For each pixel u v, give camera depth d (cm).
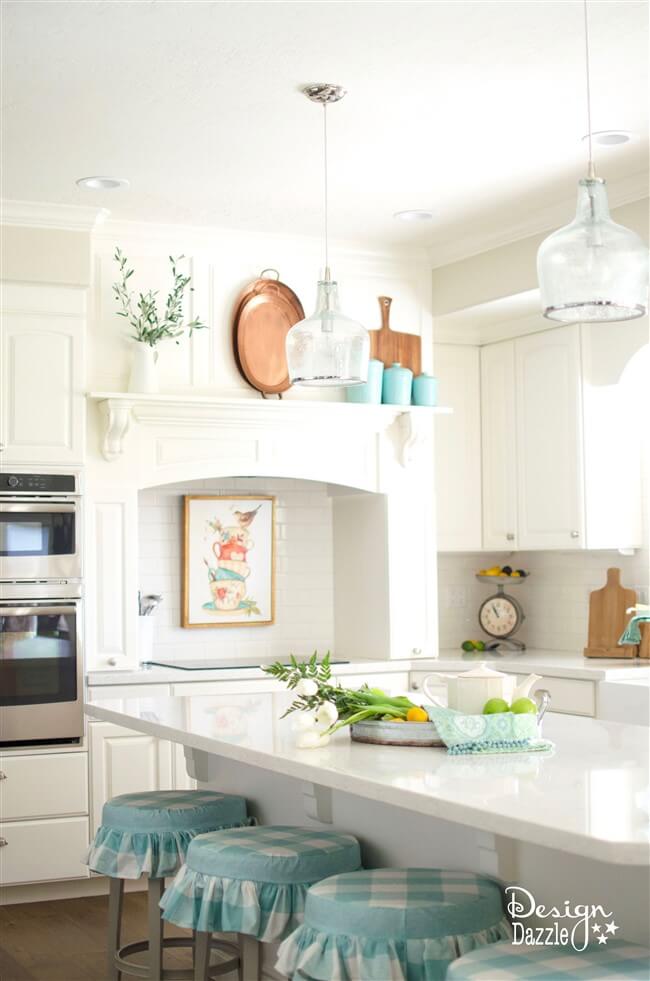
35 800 530
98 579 554
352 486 607
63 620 536
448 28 368
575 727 344
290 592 647
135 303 571
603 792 238
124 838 369
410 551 616
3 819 525
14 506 530
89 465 556
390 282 625
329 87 411
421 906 259
